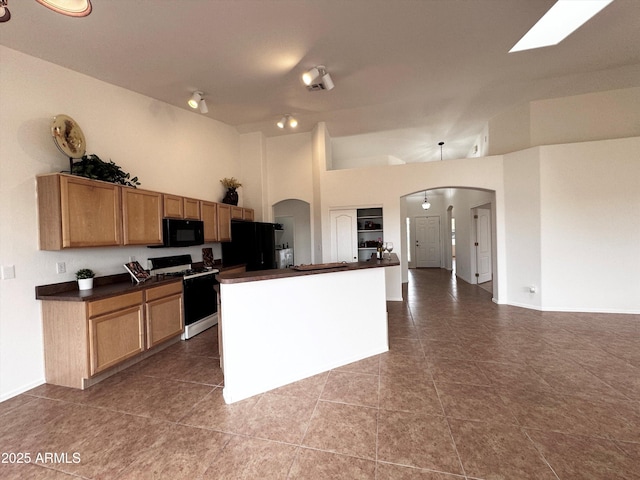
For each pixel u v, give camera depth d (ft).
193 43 8.93
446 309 14.94
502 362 8.80
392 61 10.53
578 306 13.58
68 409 6.95
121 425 6.30
